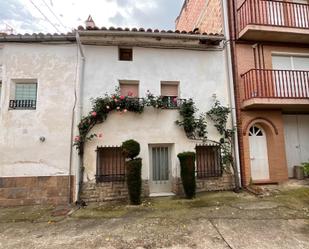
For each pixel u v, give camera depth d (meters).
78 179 6.68
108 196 6.79
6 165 6.64
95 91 7.21
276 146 7.98
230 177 7.59
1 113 6.82
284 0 8.56
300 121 8.87
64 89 7.08
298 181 7.88
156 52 7.75
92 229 4.52
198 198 6.62
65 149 6.84
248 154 7.75
